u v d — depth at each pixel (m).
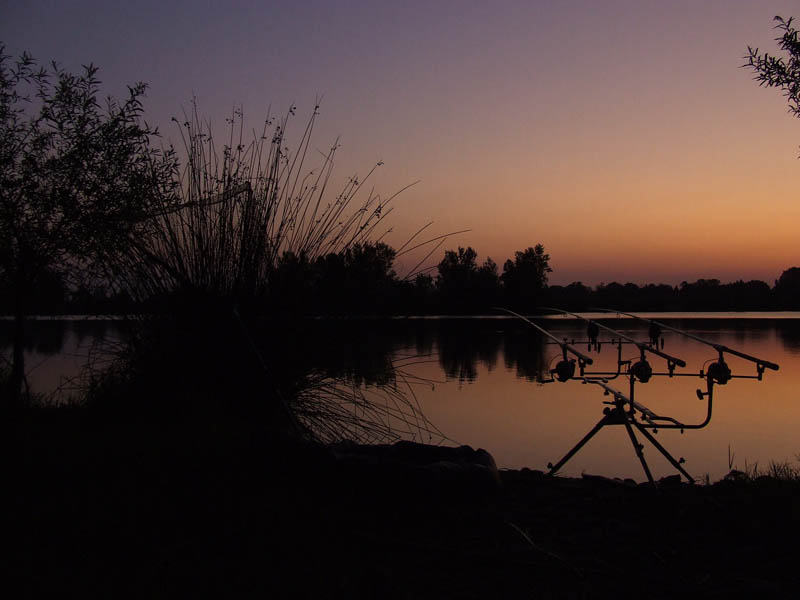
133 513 2.92
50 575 2.42
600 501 3.70
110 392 4.13
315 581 2.55
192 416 3.80
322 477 3.40
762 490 3.71
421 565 2.76
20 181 3.88
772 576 2.74
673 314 53.62
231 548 2.77
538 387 12.58
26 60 3.97
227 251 4.16
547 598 2.48
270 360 3.96
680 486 4.14
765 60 4.81
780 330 32.72
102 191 4.07
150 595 2.34
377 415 4.46
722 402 11.32
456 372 15.26
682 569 2.80
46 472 3.23
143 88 4.24
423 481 3.41
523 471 4.48
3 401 4.03
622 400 4.03
